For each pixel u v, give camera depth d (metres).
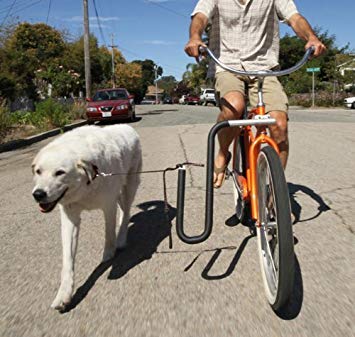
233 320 2.65
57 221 4.85
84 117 20.34
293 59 45.31
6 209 5.49
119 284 3.22
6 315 2.88
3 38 25.75
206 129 13.47
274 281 2.75
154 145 10.36
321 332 2.48
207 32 3.88
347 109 30.61
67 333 2.63
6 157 10.37
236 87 3.57
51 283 3.31
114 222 3.57
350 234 3.95
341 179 6.04
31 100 23.75
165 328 2.61
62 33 44.44
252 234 4.04
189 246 3.86
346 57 38.47
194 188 5.87
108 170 3.32
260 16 3.63
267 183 2.92
